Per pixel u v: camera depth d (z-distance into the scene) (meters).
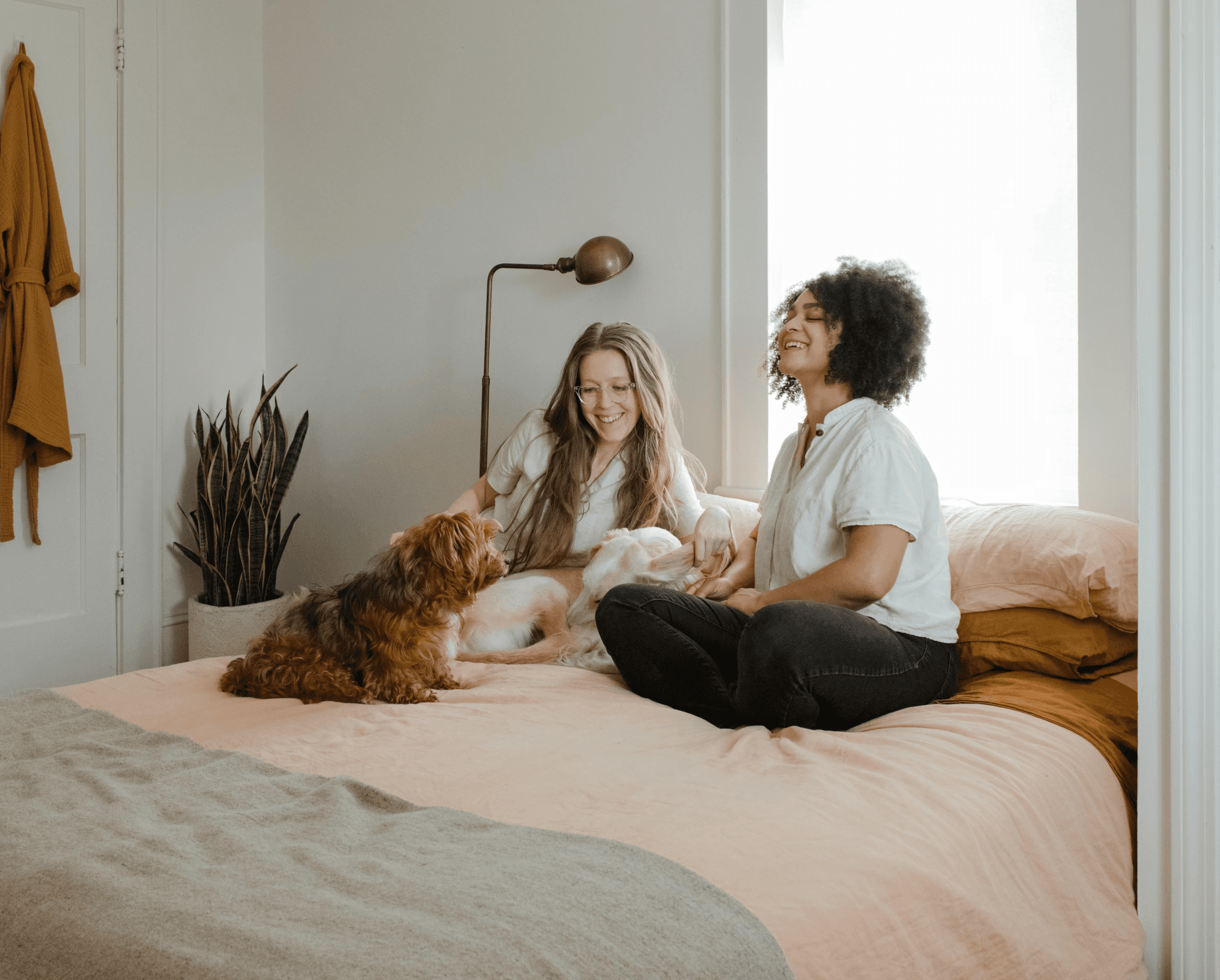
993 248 2.25
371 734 1.50
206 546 3.29
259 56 3.75
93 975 0.82
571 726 1.52
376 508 3.50
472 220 3.15
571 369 2.29
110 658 3.41
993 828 1.24
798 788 1.24
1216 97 1.26
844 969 0.96
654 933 0.86
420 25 3.26
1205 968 1.31
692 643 1.74
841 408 1.81
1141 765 1.36
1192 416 1.29
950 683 1.74
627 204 2.79
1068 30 2.12
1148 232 1.33
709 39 2.60
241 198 3.71
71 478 3.30
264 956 0.79
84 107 3.28
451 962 0.78
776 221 2.53
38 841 1.04
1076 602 1.73
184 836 1.06
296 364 3.72
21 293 3.05
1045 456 2.21
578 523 2.28
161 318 3.47
